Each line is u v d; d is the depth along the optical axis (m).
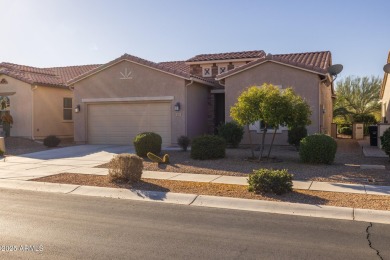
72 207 8.86
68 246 6.04
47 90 25.16
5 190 10.95
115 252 5.79
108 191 10.62
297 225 7.41
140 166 11.58
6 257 5.52
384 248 6.05
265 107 13.77
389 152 14.20
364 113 35.03
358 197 9.47
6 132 24.38
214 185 10.99
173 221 7.66
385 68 20.75
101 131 22.73
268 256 5.66
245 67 19.80
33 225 7.25
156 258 5.55
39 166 14.88
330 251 5.90
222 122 22.56
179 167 13.95
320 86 19.42
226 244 6.20
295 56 24.23
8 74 24.38
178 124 20.78
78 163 15.61
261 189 9.88
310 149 14.01
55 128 25.69
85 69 30.41
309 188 10.47
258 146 19.67
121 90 21.97
